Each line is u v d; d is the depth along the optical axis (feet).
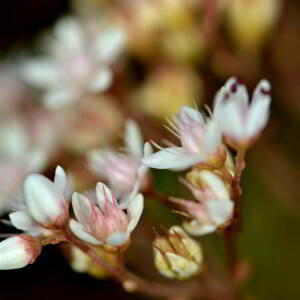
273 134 0.49
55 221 0.33
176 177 0.44
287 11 0.51
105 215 0.32
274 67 0.50
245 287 0.48
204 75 0.48
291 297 0.49
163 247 0.34
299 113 0.50
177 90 0.47
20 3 0.56
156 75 0.47
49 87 0.47
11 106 0.49
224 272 0.40
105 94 0.47
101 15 0.49
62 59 0.46
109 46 0.45
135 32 0.47
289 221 0.50
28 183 0.33
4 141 0.45
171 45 0.47
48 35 0.54
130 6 0.48
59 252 0.50
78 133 0.46
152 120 0.46
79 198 0.33
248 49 0.48
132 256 0.42
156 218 0.41
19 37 0.57
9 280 0.52
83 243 0.34
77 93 0.44
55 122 0.47
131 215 0.32
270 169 0.50
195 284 0.38
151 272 0.42
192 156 0.32
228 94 0.32
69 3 0.56
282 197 0.50
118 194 0.35
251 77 0.49
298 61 0.50
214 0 0.47
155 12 0.47
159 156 0.32
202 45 0.47
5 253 0.33
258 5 0.46
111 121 0.46
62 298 0.52
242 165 0.33
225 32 0.48
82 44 0.46
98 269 0.36
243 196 0.49
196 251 0.34
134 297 0.51
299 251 0.49
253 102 0.32
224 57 0.48
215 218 0.33
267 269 0.49
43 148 0.44
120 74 0.48
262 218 0.50
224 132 0.32
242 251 0.49
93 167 0.38
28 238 0.33
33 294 0.52
